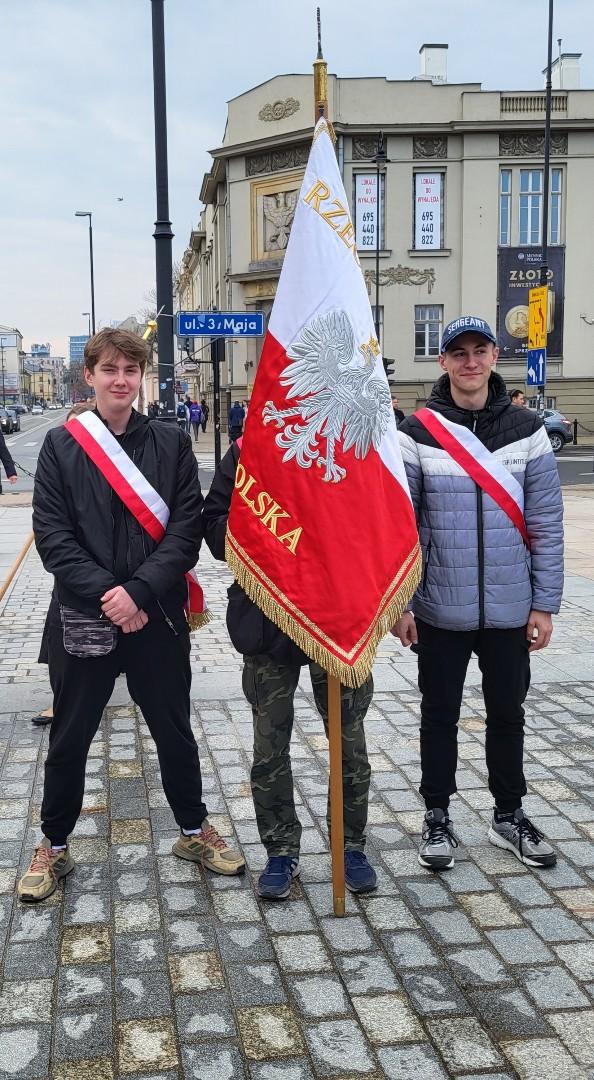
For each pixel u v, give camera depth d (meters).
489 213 31.39
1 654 6.22
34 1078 2.28
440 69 36.78
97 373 3.00
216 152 34.03
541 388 17.73
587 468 23.38
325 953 2.81
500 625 3.23
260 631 3.01
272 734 3.11
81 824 3.68
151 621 3.07
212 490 3.19
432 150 31.25
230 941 2.88
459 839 3.57
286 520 2.92
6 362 136.12
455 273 31.83
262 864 3.37
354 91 31.05
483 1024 2.47
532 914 3.03
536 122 30.72
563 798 3.92
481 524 3.20
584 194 31.50
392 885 3.23
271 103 32.38
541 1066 2.32
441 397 3.32
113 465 3.00
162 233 9.52
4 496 16.92
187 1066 2.32
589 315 32.16
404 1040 2.41
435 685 3.33
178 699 3.16
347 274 2.94
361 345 2.94
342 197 2.97
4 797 3.91
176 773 3.24
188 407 39.09
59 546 2.94
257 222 33.88
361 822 3.21
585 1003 2.56
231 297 35.25
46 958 2.78
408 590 3.01
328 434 2.90
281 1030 2.46
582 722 4.85
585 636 6.61
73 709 3.05
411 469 3.26
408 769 4.22
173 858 3.42
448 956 2.79
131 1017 2.51
